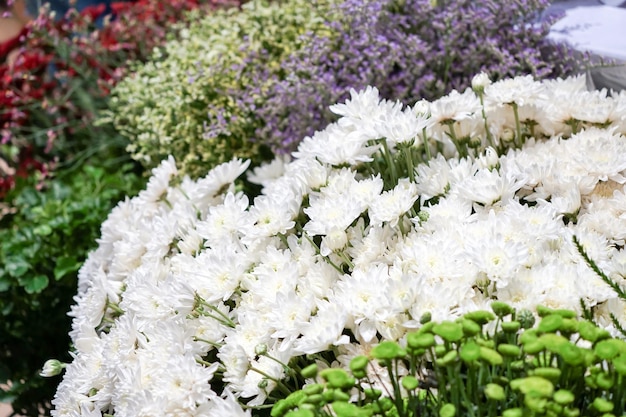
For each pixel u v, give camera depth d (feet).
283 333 3.27
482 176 3.62
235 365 3.35
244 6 6.49
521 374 2.71
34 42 7.69
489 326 3.00
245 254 3.79
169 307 3.69
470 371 2.64
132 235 4.46
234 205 3.99
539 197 3.81
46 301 6.17
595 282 3.17
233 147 6.10
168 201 4.94
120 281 4.47
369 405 2.80
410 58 5.47
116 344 3.76
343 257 3.60
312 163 3.95
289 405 2.77
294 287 3.54
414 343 2.61
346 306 3.18
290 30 6.16
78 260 6.10
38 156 7.84
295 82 5.47
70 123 7.64
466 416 2.77
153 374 3.48
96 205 6.18
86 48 7.64
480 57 5.36
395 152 4.47
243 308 3.65
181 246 4.17
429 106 4.09
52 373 4.03
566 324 2.55
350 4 5.42
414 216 3.89
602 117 4.16
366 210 3.89
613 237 3.56
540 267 3.20
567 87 4.72
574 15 5.72
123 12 7.97
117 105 7.32
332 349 3.25
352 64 5.46
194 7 7.75
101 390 3.72
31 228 6.21
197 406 3.28
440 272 3.24
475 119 4.30
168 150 6.27
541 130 4.47
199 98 6.03
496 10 5.33
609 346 2.49
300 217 4.02
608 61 5.03
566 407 2.45
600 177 3.71
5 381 6.21
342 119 4.11
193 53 6.43
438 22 5.45
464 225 3.43
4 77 7.50
